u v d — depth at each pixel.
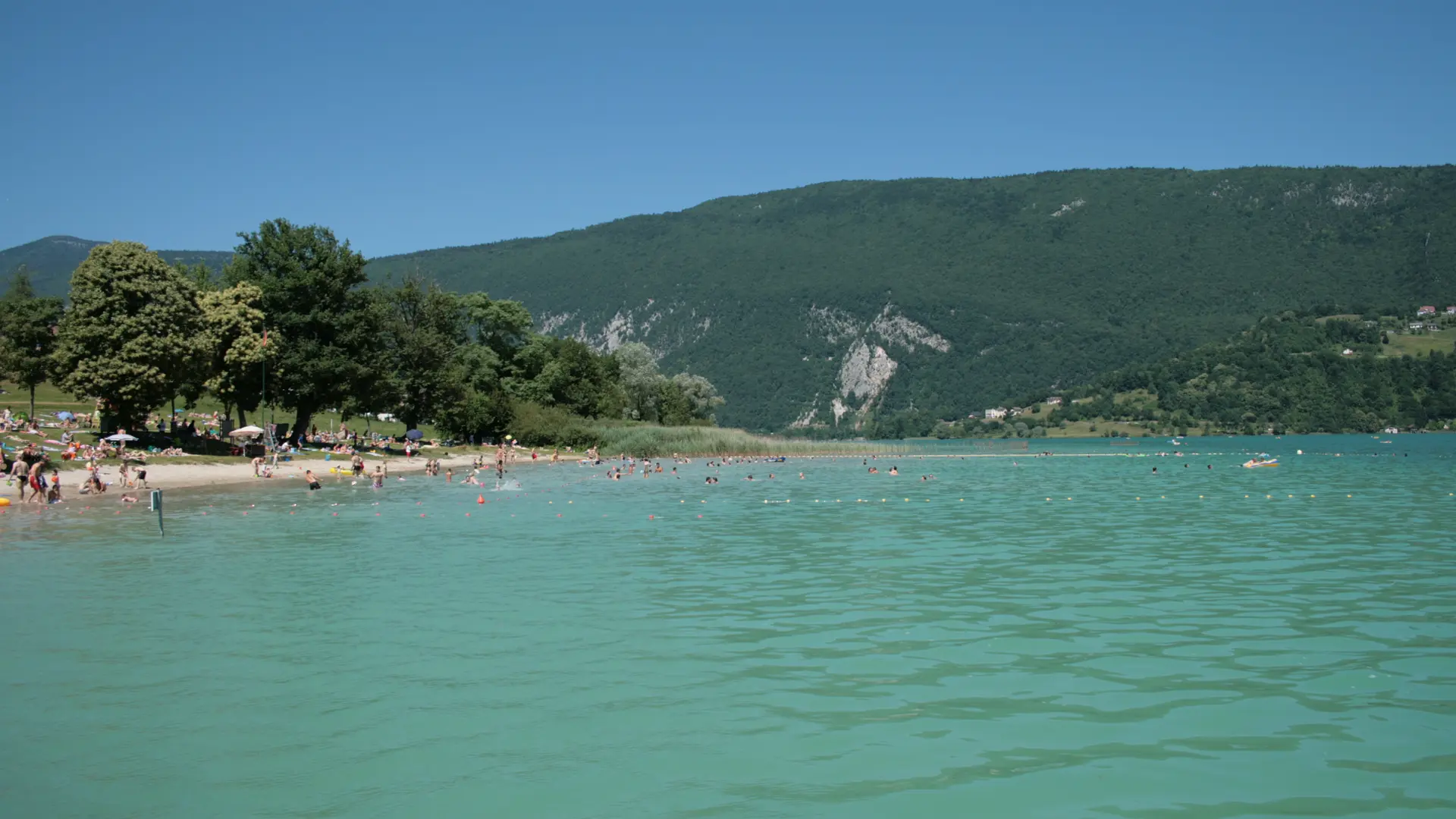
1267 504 48.19
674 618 21.56
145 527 39.66
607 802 11.83
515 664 17.80
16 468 52.56
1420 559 29.06
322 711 15.19
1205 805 11.59
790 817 11.37
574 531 38.53
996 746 13.48
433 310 124.69
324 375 83.62
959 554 31.14
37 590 25.36
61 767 13.04
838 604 23.05
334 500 52.84
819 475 76.56
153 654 18.61
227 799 12.04
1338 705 15.05
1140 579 26.02
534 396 132.38
